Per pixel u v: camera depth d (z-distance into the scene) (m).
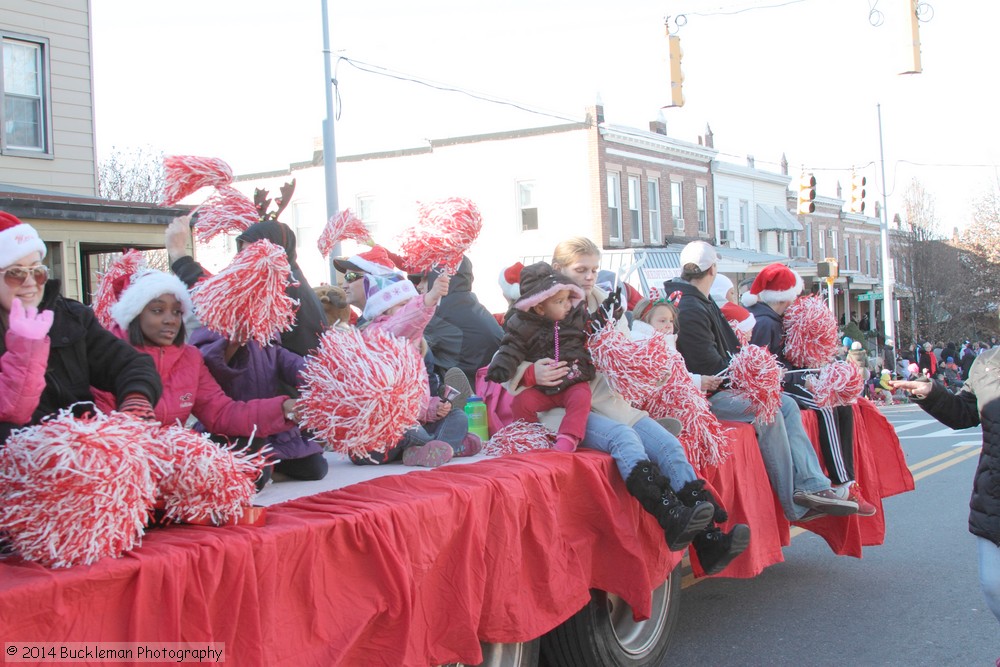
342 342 3.13
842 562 6.79
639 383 4.02
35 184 13.47
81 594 2.13
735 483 4.91
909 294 42.09
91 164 14.19
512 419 5.12
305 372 3.29
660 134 30.02
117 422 2.33
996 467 3.73
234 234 4.29
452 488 3.24
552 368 4.14
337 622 2.70
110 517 2.21
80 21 13.99
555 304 4.21
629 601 3.93
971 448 12.92
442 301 5.66
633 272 24.95
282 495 3.46
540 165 27.06
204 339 3.79
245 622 2.43
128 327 3.22
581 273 4.62
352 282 5.38
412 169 28.39
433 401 4.37
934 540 7.33
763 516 5.20
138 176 24.12
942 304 42.06
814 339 5.86
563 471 3.75
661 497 3.93
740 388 5.11
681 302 5.48
